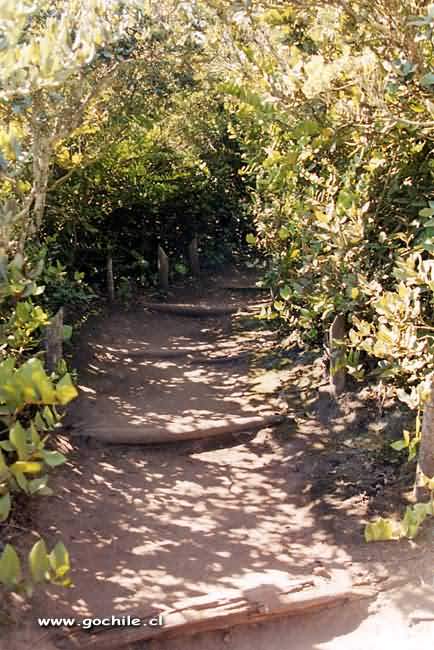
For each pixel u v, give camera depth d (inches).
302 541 170.2
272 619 141.3
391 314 153.2
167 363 315.9
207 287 453.4
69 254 382.6
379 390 217.8
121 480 204.5
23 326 177.8
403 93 158.4
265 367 297.4
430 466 165.3
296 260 277.9
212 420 241.6
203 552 167.3
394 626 135.9
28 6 113.4
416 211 211.8
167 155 466.6
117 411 252.4
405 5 145.2
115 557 163.8
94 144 336.2
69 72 102.0
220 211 520.1
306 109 173.9
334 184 241.9
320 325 275.4
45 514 175.6
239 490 199.8
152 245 477.7
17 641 128.8
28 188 178.2
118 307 396.8
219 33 185.0
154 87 346.6
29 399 85.8
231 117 513.0
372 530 150.9
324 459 206.4
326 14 164.6
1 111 166.9
